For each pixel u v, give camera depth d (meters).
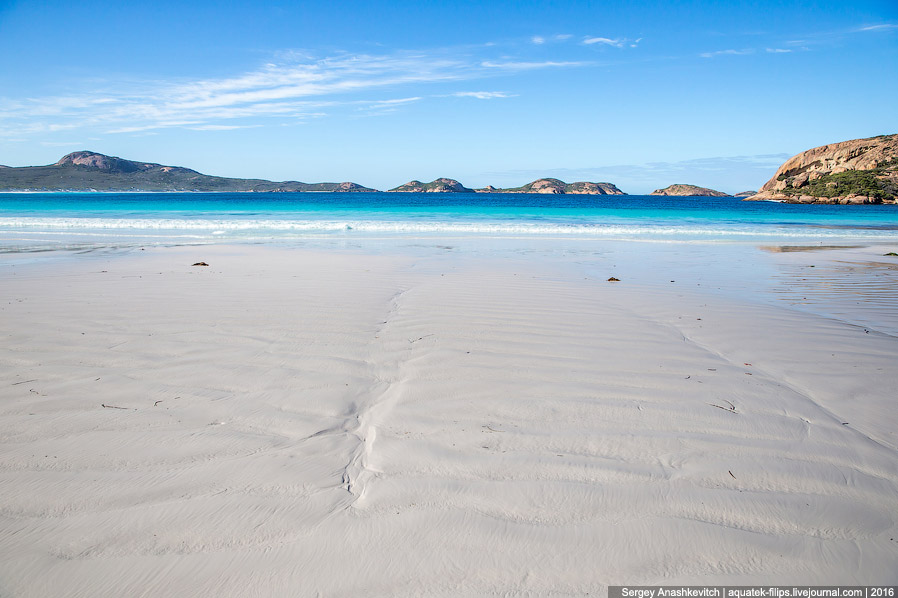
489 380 4.18
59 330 5.49
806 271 10.95
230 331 5.54
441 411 3.56
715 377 4.35
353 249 14.30
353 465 2.82
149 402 3.62
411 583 2.01
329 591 1.97
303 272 10.00
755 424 3.43
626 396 3.89
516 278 9.52
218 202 56.41
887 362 4.83
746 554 2.21
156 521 2.33
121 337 5.25
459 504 2.47
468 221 26.58
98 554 2.14
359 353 4.84
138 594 1.95
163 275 9.41
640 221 28.08
